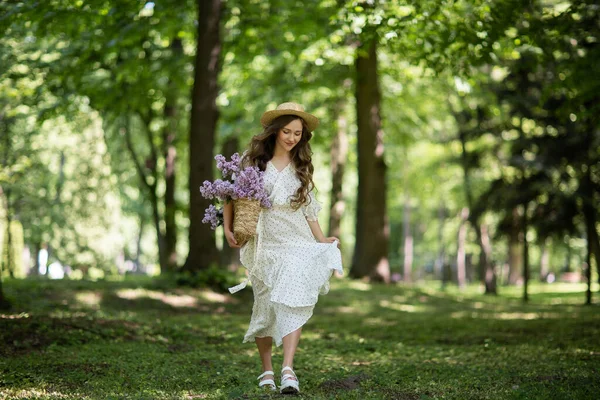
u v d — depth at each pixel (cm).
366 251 1906
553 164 2044
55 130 2380
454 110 2459
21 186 2184
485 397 441
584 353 646
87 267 2914
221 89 1938
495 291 2531
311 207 493
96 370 533
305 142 493
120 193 2853
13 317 768
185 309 1148
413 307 1447
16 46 1576
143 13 1470
